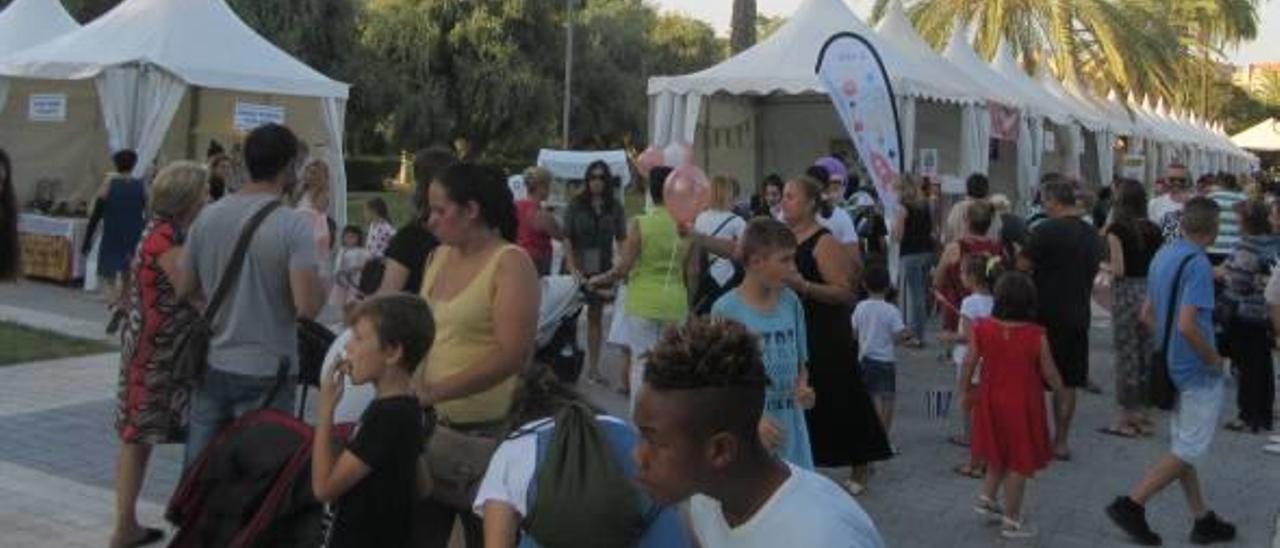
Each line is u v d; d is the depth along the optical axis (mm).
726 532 1992
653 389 1923
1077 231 8109
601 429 3010
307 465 3820
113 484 6809
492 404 3809
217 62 16266
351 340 3553
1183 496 7453
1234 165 46594
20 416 8430
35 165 18328
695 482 1938
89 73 15477
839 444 6488
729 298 4973
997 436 6449
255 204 4785
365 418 3506
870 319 7961
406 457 3521
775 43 15609
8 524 6004
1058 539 6461
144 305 5367
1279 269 8250
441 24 39844
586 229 10242
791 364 4910
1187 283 6191
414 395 3588
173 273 5273
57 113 17641
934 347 12906
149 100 15531
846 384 6480
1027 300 6414
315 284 4781
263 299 4734
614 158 18750
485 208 3807
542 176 10484
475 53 39969
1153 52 35406
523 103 39938
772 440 4234
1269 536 6648
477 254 3863
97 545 5719
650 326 8039
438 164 4719
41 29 19188
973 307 8359
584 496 2920
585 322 11523
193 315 5262
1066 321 8078
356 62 36375
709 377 1889
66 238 15492
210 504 3900
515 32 40781
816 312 6406
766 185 11406
